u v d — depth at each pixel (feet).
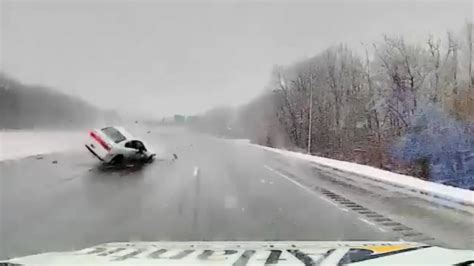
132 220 33.65
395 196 49.11
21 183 55.88
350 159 118.73
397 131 105.50
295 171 79.36
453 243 26.99
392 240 27.35
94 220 33.68
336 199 46.29
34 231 29.76
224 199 44.98
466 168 79.61
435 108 94.07
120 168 77.10
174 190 51.29
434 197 48.55
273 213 37.27
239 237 27.32
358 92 138.82
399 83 117.50
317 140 149.38
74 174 66.95
